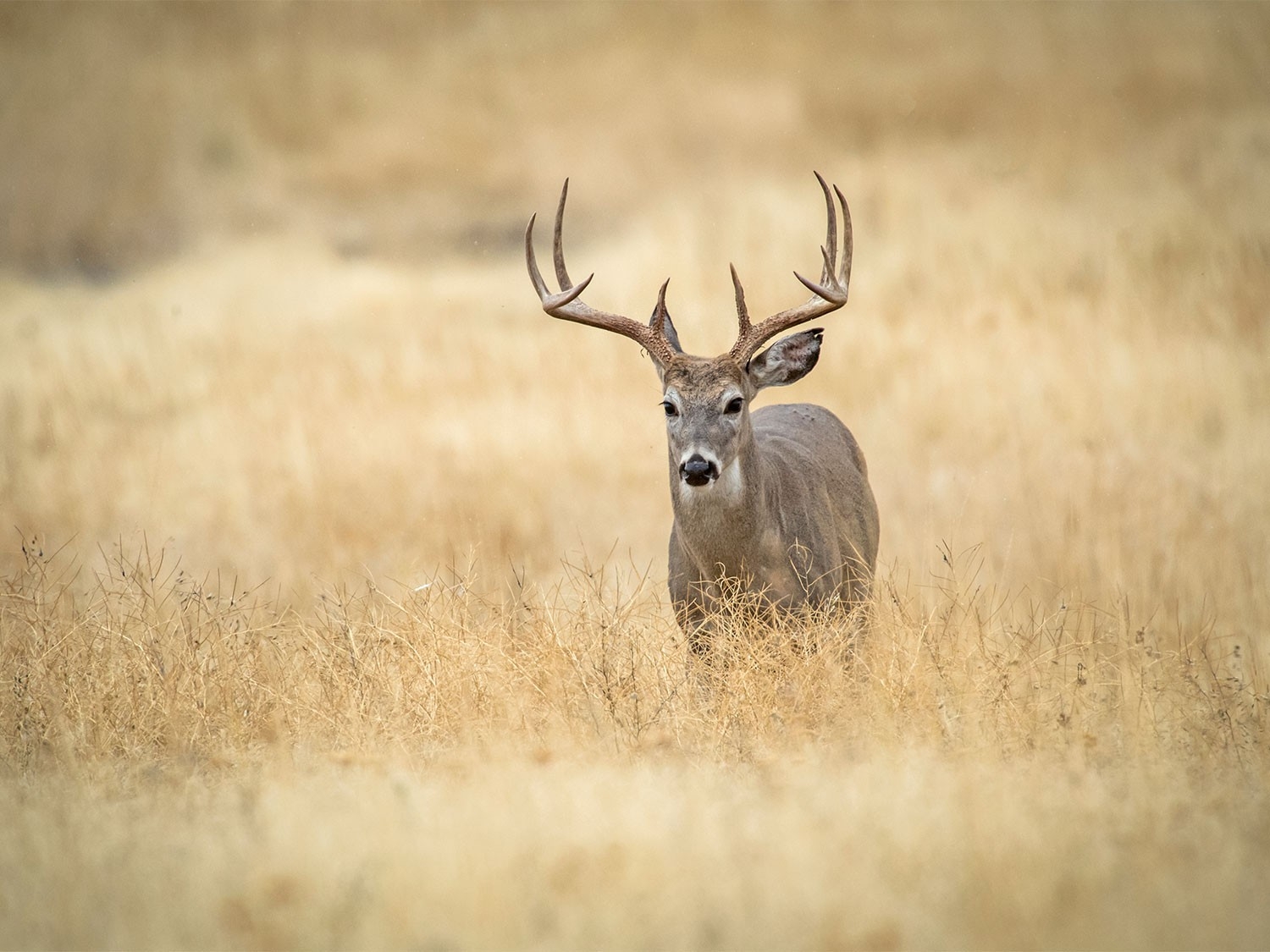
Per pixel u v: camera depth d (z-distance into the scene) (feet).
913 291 211.00
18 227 325.62
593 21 428.56
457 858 61.67
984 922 55.47
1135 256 211.41
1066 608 99.66
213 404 189.78
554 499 153.89
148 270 302.25
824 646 88.22
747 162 327.67
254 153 361.92
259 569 143.13
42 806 73.36
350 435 172.35
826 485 105.09
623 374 187.62
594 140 351.05
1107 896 57.47
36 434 181.88
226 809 71.26
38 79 387.96
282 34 433.89
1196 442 157.28
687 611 97.19
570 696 86.12
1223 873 59.52
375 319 229.66
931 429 164.14
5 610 101.55
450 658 89.30
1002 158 288.51
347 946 55.77
